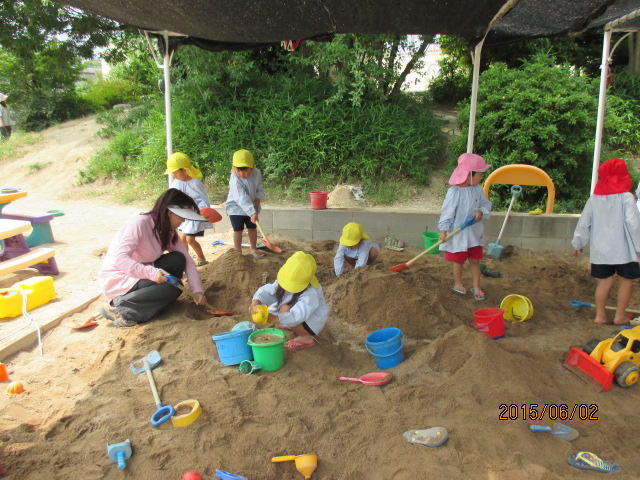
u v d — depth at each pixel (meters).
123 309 4.13
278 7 4.28
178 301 4.58
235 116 9.02
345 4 4.23
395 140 8.34
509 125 7.20
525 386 3.11
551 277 5.44
